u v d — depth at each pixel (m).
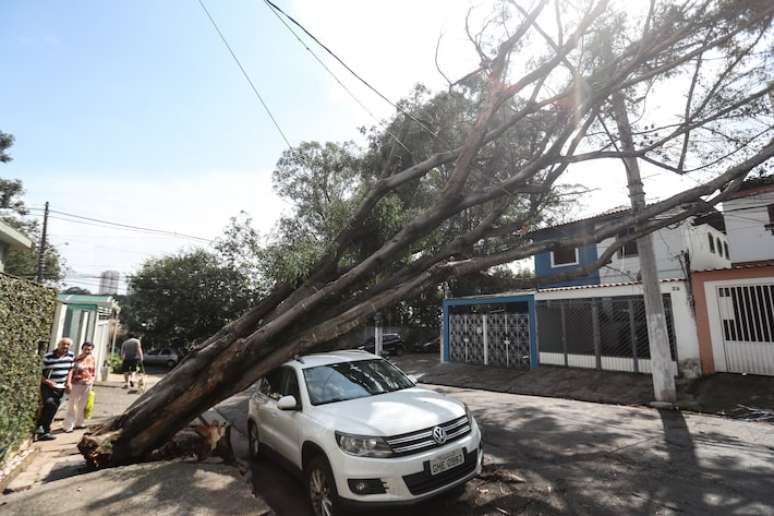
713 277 10.77
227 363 5.72
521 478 5.00
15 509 4.02
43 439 7.34
